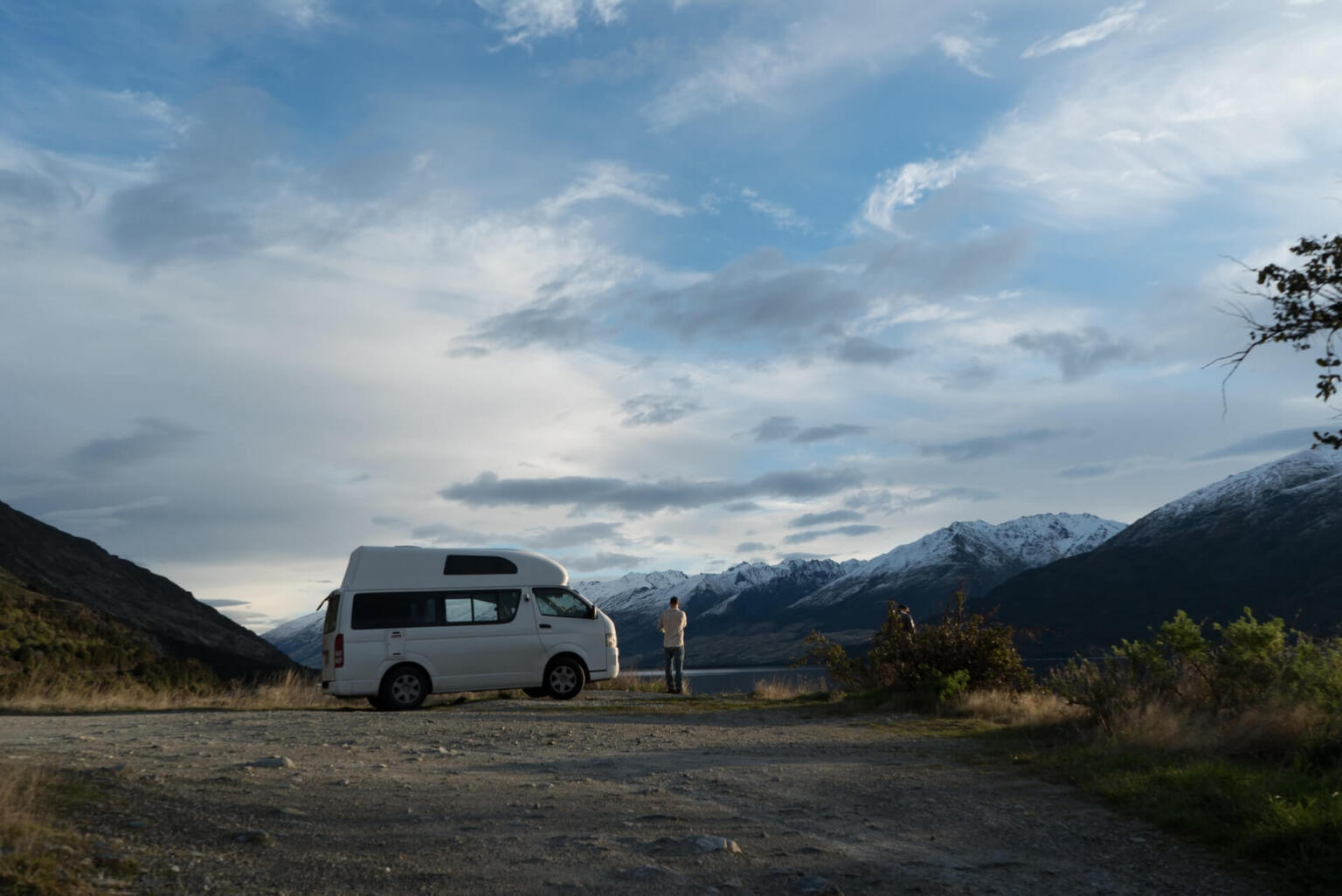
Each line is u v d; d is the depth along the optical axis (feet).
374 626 52.65
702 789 26.43
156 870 16.17
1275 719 30.04
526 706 51.75
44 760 25.86
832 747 36.40
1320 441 25.77
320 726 41.55
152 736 36.45
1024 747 35.50
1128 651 40.06
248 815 20.65
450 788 25.34
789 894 16.34
